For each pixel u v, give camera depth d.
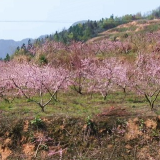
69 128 8.01
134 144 7.48
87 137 7.74
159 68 10.16
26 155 7.58
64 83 10.93
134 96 11.02
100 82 11.23
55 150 7.56
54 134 7.93
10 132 8.12
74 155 7.38
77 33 66.06
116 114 8.41
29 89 11.41
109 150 7.38
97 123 7.98
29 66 12.06
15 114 9.05
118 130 7.78
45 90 10.77
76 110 9.32
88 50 20.42
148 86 10.60
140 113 8.60
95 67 11.86
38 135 7.93
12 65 15.44
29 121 8.32
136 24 65.12
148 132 7.72
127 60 16.61
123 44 21.94
